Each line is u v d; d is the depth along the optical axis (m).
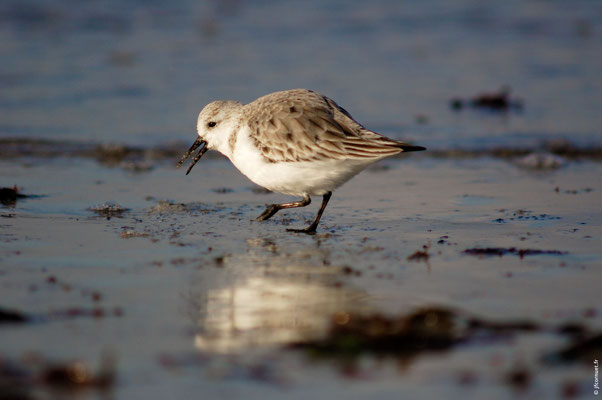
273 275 9.34
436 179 15.06
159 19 27.41
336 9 29.22
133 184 14.55
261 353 7.07
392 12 29.25
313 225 11.60
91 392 6.31
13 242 10.52
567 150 17.28
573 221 12.00
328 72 23.03
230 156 12.23
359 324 7.62
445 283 8.98
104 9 27.53
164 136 18.11
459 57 25.03
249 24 27.38
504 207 12.95
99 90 21.11
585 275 9.27
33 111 19.53
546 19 28.72
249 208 12.98
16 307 8.02
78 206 12.80
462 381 6.59
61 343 7.18
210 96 20.58
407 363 6.86
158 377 6.58
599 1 30.31
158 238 10.96
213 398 6.26
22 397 6.17
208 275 9.31
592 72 23.41
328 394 6.35
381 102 20.78
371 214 12.55
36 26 25.83
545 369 6.81
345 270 9.52
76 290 8.63
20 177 14.77
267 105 11.67
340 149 10.98
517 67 24.02
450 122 19.53
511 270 9.48
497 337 7.36
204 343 7.27
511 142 17.98
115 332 7.47
